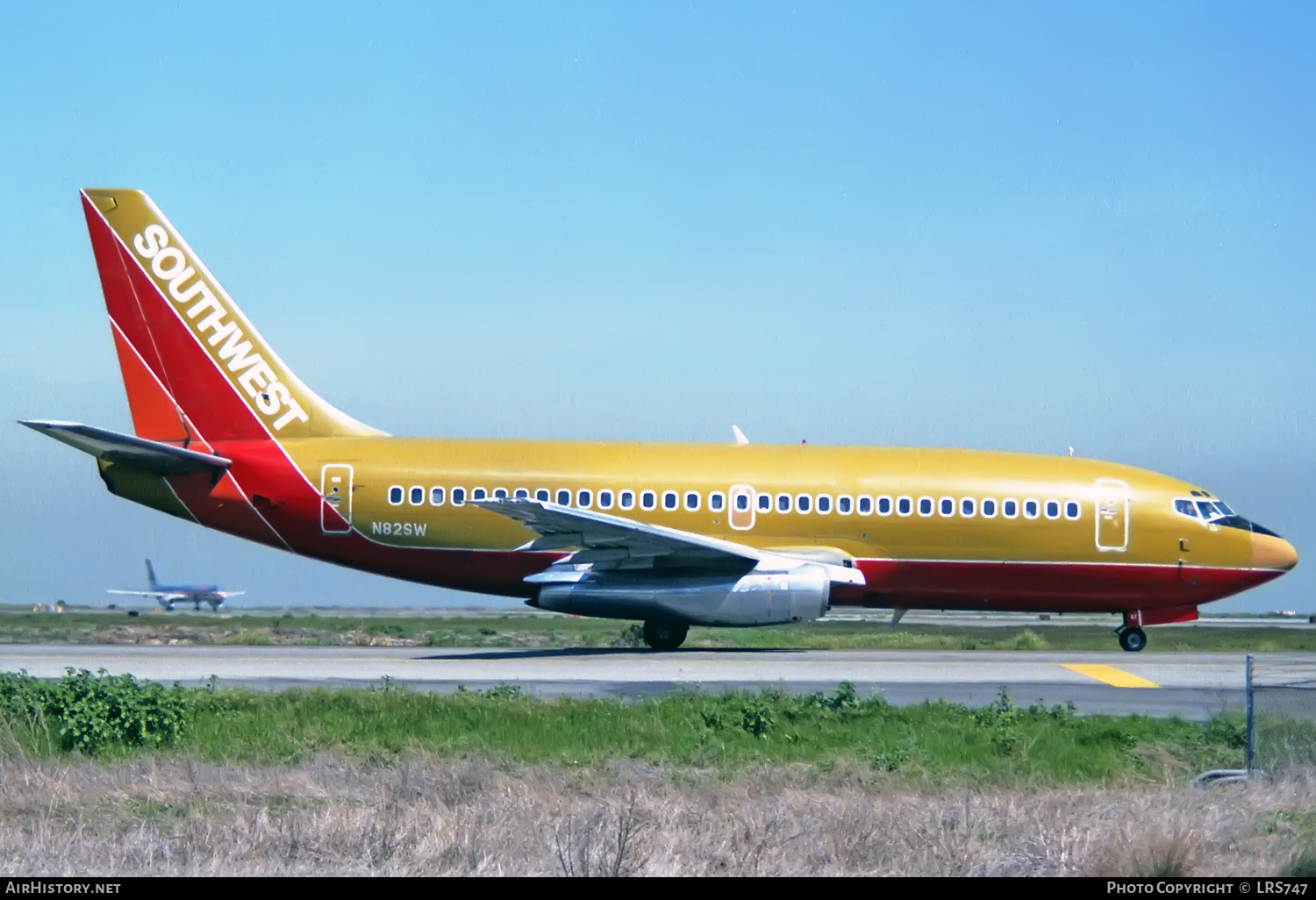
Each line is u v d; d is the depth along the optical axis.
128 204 53.47
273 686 38.12
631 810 21.16
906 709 34.19
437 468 53.16
